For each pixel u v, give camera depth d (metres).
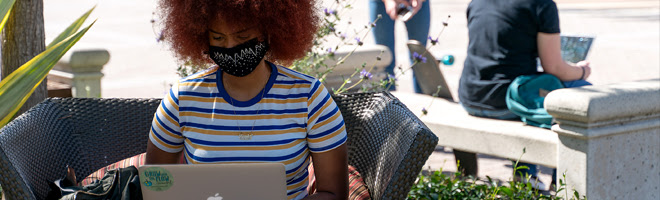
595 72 9.60
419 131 2.33
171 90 2.50
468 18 4.68
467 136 4.32
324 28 4.29
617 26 14.40
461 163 4.76
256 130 2.41
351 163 2.96
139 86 8.81
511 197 3.61
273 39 2.52
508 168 5.15
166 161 2.56
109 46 12.29
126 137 3.12
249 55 2.37
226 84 2.45
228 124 2.42
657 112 3.66
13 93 2.99
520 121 4.40
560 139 3.66
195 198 2.17
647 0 19.53
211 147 2.43
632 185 3.72
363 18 16.36
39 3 3.62
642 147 3.71
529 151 3.99
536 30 4.29
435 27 14.60
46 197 2.51
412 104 5.05
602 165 3.57
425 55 5.00
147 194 2.18
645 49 11.29
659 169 3.80
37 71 3.01
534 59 4.39
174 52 2.68
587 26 14.47
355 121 2.99
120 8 19.81
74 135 3.03
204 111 2.44
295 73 2.47
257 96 2.42
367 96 3.00
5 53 3.62
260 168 2.13
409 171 2.31
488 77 4.45
